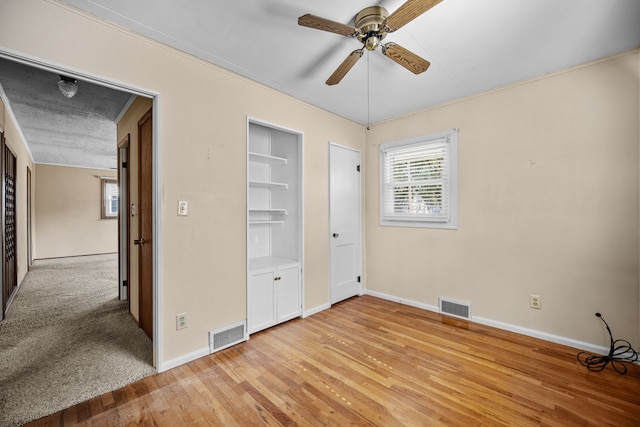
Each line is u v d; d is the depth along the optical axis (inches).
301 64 93.3
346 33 66.3
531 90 102.1
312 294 127.8
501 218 109.3
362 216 155.1
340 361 87.0
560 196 97.0
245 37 78.8
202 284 89.8
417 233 133.8
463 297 119.4
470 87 109.7
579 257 93.9
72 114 141.3
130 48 75.4
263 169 135.4
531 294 103.0
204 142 90.4
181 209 85.1
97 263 255.8
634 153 85.1
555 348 94.2
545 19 70.8
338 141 140.5
